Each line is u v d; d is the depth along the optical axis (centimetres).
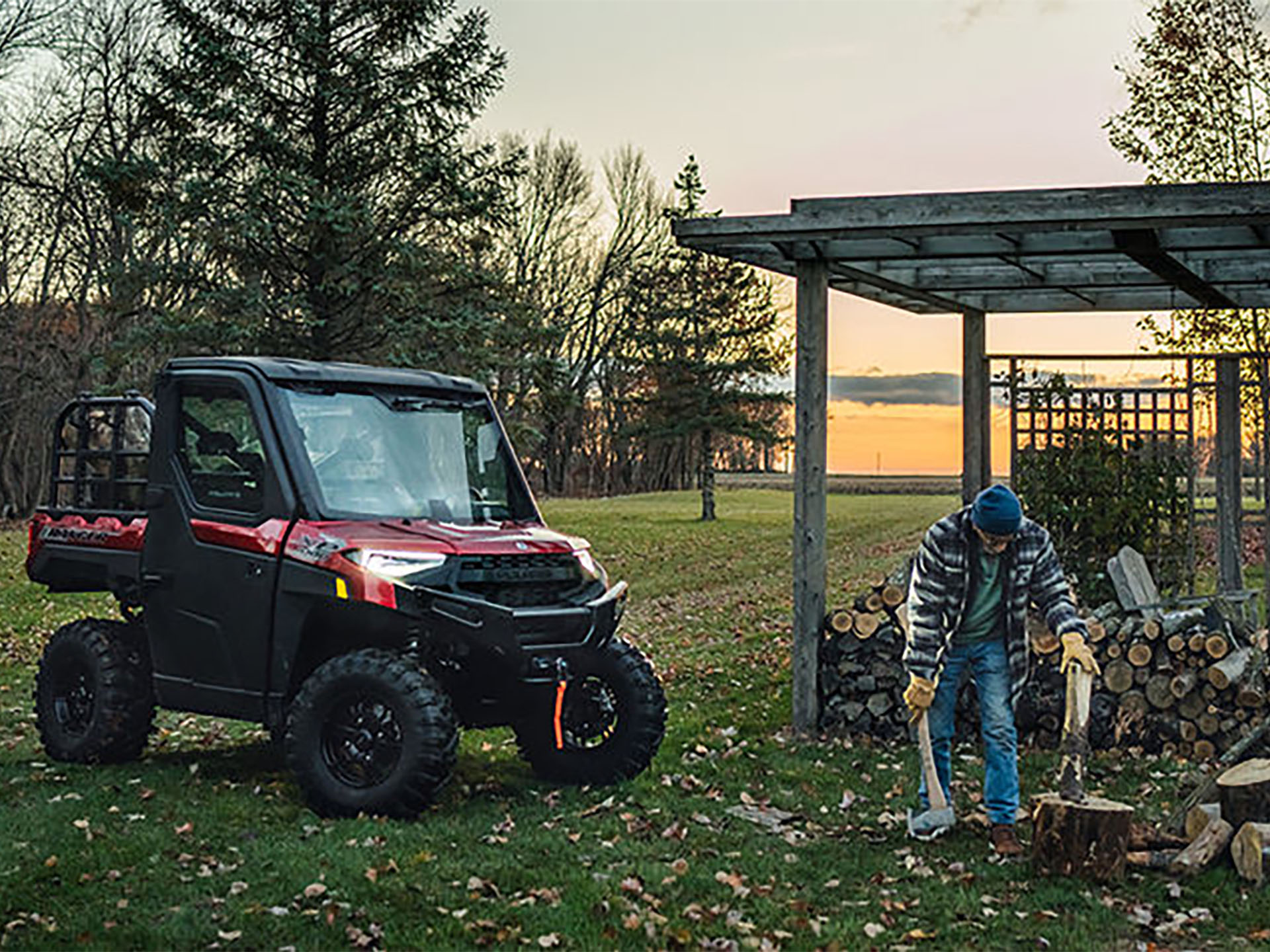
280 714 693
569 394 2377
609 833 646
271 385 719
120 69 3488
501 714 715
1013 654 630
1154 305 1166
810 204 830
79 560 784
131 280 2230
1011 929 523
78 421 833
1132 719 845
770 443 4294
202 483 728
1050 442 1151
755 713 990
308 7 2186
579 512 4250
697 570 2464
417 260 2180
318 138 2253
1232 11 2283
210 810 670
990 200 792
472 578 675
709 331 4153
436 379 789
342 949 485
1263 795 601
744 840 643
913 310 1185
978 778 782
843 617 903
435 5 2288
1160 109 2355
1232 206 747
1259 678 829
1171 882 581
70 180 3475
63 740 786
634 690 737
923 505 5294
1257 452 1962
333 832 623
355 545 663
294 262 2250
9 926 494
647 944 497
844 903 552
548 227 6000
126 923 503
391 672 648
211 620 712
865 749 870
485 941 492
